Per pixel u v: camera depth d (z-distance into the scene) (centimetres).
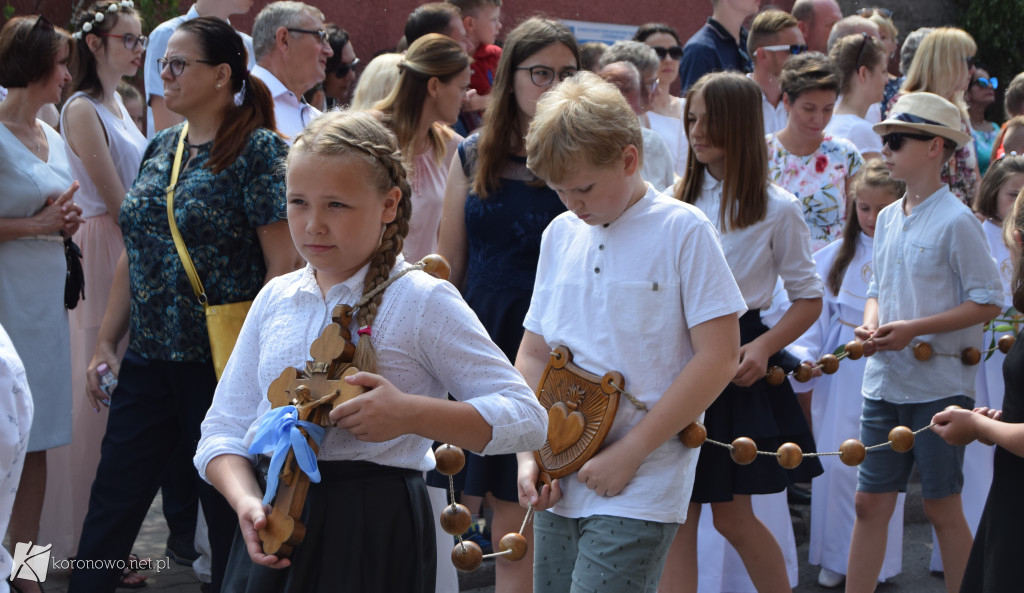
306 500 190
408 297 194
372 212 191
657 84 549
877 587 437
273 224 313
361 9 700
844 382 438
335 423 182
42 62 372
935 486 374
